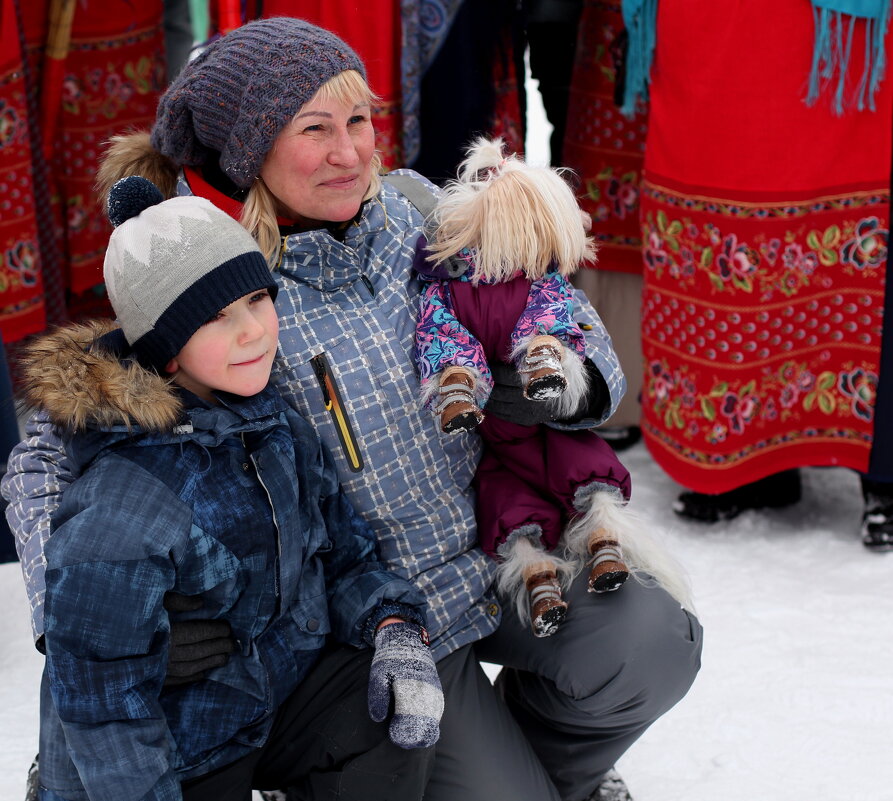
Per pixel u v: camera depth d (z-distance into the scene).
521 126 3.23
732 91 2.45
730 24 2.40
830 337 2.65
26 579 1.40
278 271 1.59
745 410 2.68
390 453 1.60
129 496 1.32
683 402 2.74
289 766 1.58
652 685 1.61
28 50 3.11
